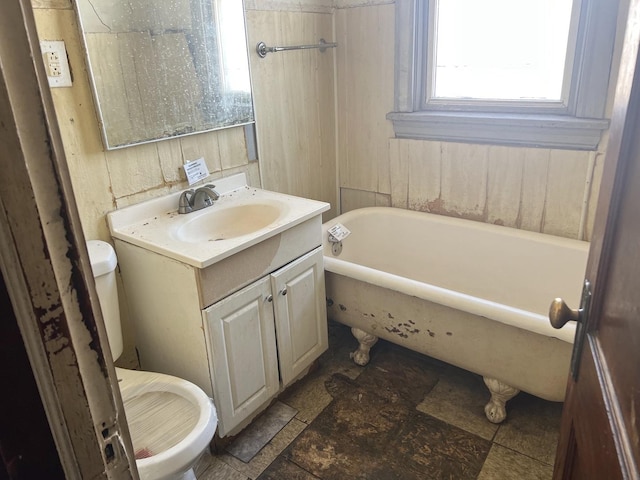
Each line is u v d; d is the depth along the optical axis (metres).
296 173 2.68
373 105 2.74
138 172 1.89
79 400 0.50
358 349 2.35
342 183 3.03
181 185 2.06
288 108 2.53
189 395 1.58
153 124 1.88
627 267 0.63
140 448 1.44
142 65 1.80
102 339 0.52
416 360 2.37
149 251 1.71
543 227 2.42
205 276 1.60
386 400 2.10
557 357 1.69
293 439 1.92
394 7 2.48
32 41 0.41
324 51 2.68
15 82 0.40
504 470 1.74
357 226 2.77
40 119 0.42
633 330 0.58
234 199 2.15
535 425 1.94
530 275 2.41
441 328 1.95
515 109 2.41
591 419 0.73
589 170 2.22
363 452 1.84
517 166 2.40
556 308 0.85
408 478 1.73
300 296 2.02
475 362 1.92
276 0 2.32
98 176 1.77
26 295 0.44
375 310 2.13
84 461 0.52
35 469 0.48
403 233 2.77
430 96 2.64
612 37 2.00
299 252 1.97
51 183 0.44
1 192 0.41
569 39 2.17
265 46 2.30
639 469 0.51
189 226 1.92
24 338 0.45
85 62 1.65
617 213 0.70
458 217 2.66
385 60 2.61
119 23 1.71
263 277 1.83
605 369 0.68
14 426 0.46
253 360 1.86
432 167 2.66
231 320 1.73
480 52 2.44
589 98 2.13
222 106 2.13
